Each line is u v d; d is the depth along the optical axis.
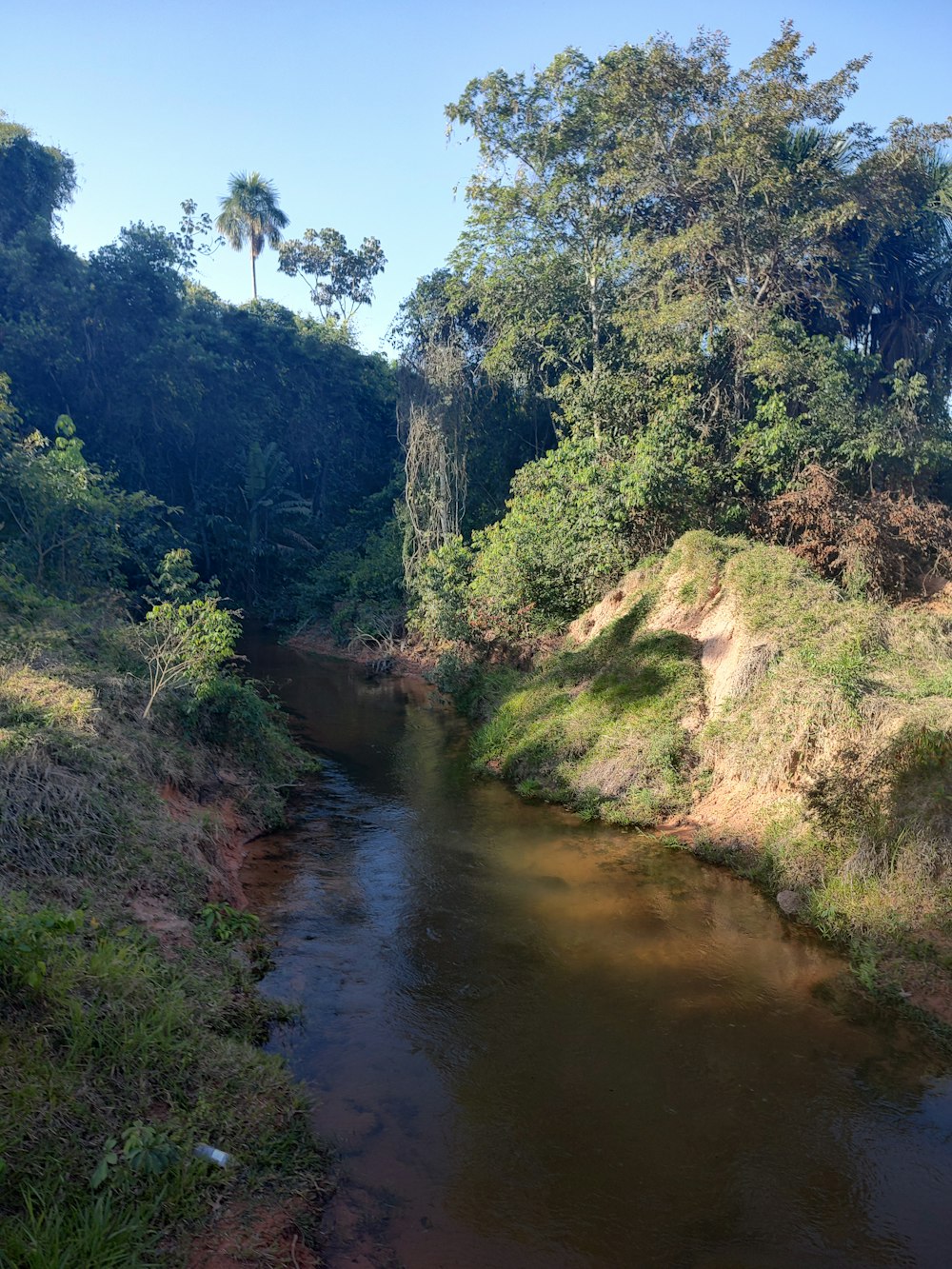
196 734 11.66
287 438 40.34
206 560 34.09
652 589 15.75
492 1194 4.88
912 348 23.23
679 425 18.62
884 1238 4.66
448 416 27.59
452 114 22.52
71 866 6.93
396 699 20.70
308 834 10.81
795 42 18.98
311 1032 6.40
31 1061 4.58
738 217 19.95
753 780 10.80
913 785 9.02
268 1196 4.54
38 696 9.20
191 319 36.47
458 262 24.58
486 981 7.28
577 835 10.98
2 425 18.23
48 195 31.58
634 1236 4.62
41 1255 3.56
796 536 17.89
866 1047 6.46
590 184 22.64
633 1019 6.77
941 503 19.53
